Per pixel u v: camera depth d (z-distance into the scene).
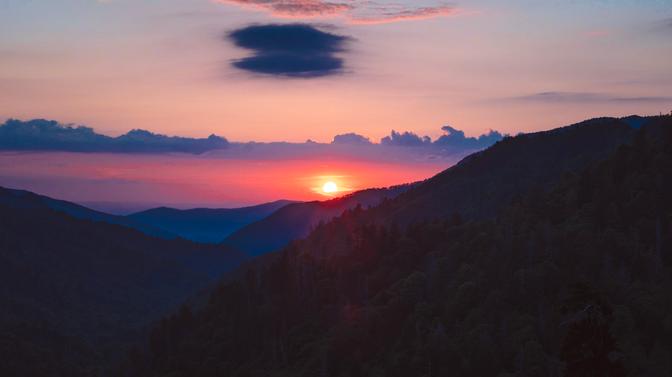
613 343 52.84
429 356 151.00
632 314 136.88
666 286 146.00
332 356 173.88
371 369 165.88
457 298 167.75
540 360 133.88
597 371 52.19
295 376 174.88
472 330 151.00
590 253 158.62
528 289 155.88
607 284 147.00
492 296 160.25
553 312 146.12
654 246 160.62
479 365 144.12
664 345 131.62
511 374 134.00
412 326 169.88
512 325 147.88
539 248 168.00
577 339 53.00
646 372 122.19
